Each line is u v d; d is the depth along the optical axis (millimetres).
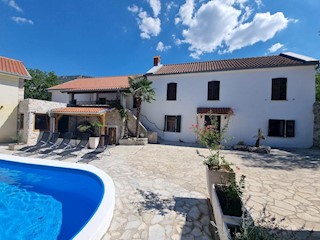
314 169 8461
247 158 10664
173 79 18188
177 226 4234
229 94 16281
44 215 5574
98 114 15094
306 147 14172
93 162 9789
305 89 14250
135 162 9812
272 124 15133
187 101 17641
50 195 6914
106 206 4574
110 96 21062
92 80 25250
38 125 16219
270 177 7316
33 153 11547
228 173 4883
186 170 8453
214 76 16812
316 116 13945
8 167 9633
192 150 13133
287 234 3668
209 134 6211
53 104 17141
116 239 3791
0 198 6715
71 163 8930
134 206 5117
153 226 4238
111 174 7844
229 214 3543
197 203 5293
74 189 7383
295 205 5043
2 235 4684
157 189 6281
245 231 2480
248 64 16469
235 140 15906
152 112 18828
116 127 16750
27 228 4945
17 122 16359
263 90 15312
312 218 4395
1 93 15539
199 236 3910
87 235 3506
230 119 16141
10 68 16750
